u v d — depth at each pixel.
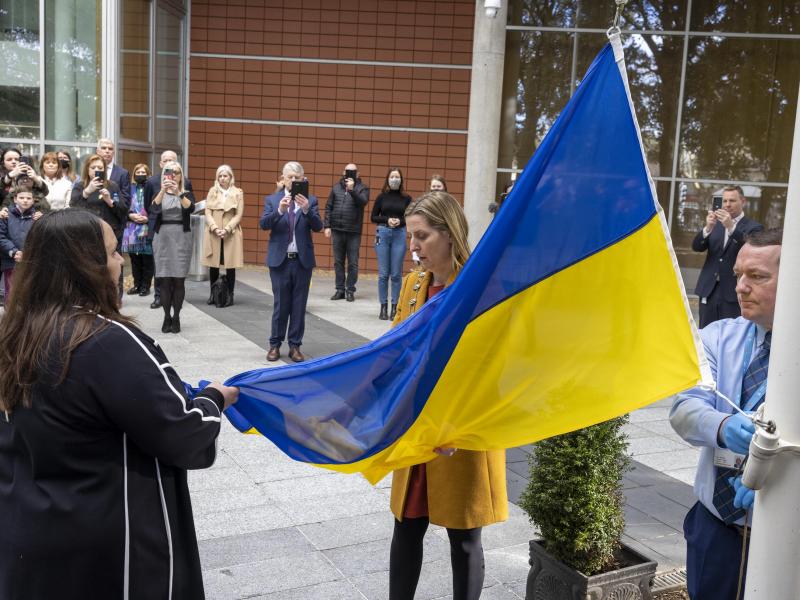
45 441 1.88
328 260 14.83
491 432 2.46
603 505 3.02
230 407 2.62
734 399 2.21
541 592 3.19
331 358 2.62
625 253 2.21
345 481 4.77
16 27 11.91
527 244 2.33
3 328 1.95
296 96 14.54
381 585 3.52
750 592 1.78
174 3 13.91
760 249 2.12
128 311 9.87
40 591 1.89
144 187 10.51
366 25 14.30
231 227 10.22
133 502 1.95
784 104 13.30
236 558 3.74
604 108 2.20
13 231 8.11
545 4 13.60
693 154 13.61
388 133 14.53
